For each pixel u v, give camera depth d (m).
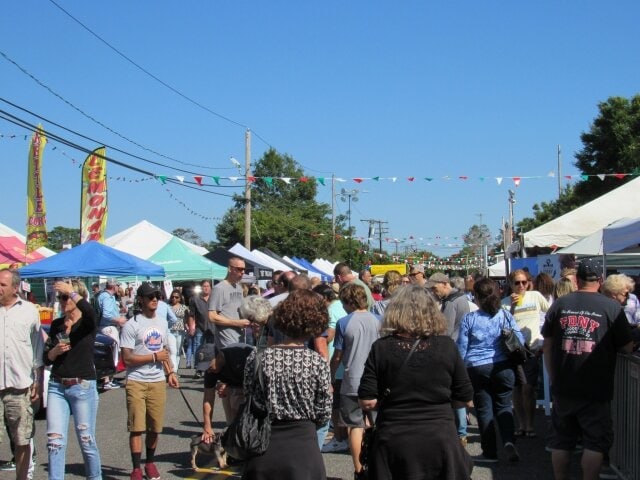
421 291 4.38
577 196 32.97
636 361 5.98
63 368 6.20
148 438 6.93
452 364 4.23
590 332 5.56
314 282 10.68
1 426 6.10
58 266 14.73
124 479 7.01
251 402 4.11
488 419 7.36
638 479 5.92
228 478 7.00
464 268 73.12
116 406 11.69
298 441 4.09
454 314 8.78
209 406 6.33
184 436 9.16
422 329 4.24
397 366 4.19
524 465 7.25
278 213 61.53
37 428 9.98
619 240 9.50
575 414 5.62
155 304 6.89
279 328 4.32
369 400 4.26
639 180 15.09
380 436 4.17
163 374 6.96
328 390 4.20
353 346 6.71
